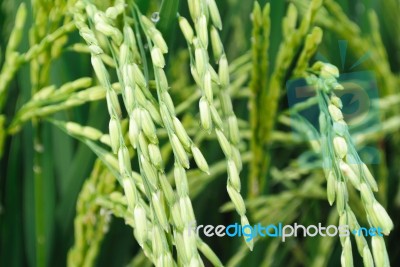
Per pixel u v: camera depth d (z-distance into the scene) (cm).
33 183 34
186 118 34
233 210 37
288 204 35
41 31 28
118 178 26
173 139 22
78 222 29
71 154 34
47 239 33
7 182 35
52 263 33
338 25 33
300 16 35
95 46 23
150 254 23
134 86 23
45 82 29
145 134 22
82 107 33
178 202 23
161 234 22
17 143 34
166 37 27
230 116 24
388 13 42
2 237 35
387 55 42
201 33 23
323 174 35
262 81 31
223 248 38
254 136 32
